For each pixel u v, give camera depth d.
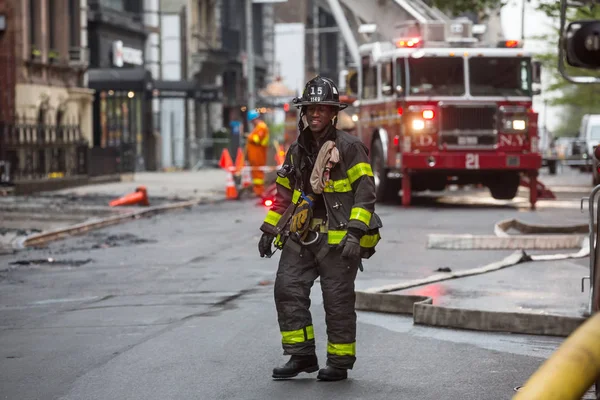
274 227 14.00
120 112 90.06
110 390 13.79
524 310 18.56
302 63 143.12
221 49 114.75
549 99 104.94
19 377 14.71
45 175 60.78
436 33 46.94
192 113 105.62
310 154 13.74
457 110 45.53
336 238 13.55
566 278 22.94
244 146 102.19
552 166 96.19
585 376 6.67
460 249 30.28
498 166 45.72
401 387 13.75
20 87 67.50
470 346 16.48
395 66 45.94
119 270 26.67
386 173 48.88
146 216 44.75
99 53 85.88
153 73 98.38
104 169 70.38
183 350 16.25
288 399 13.14
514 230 35.12
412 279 24.05
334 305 13.84
